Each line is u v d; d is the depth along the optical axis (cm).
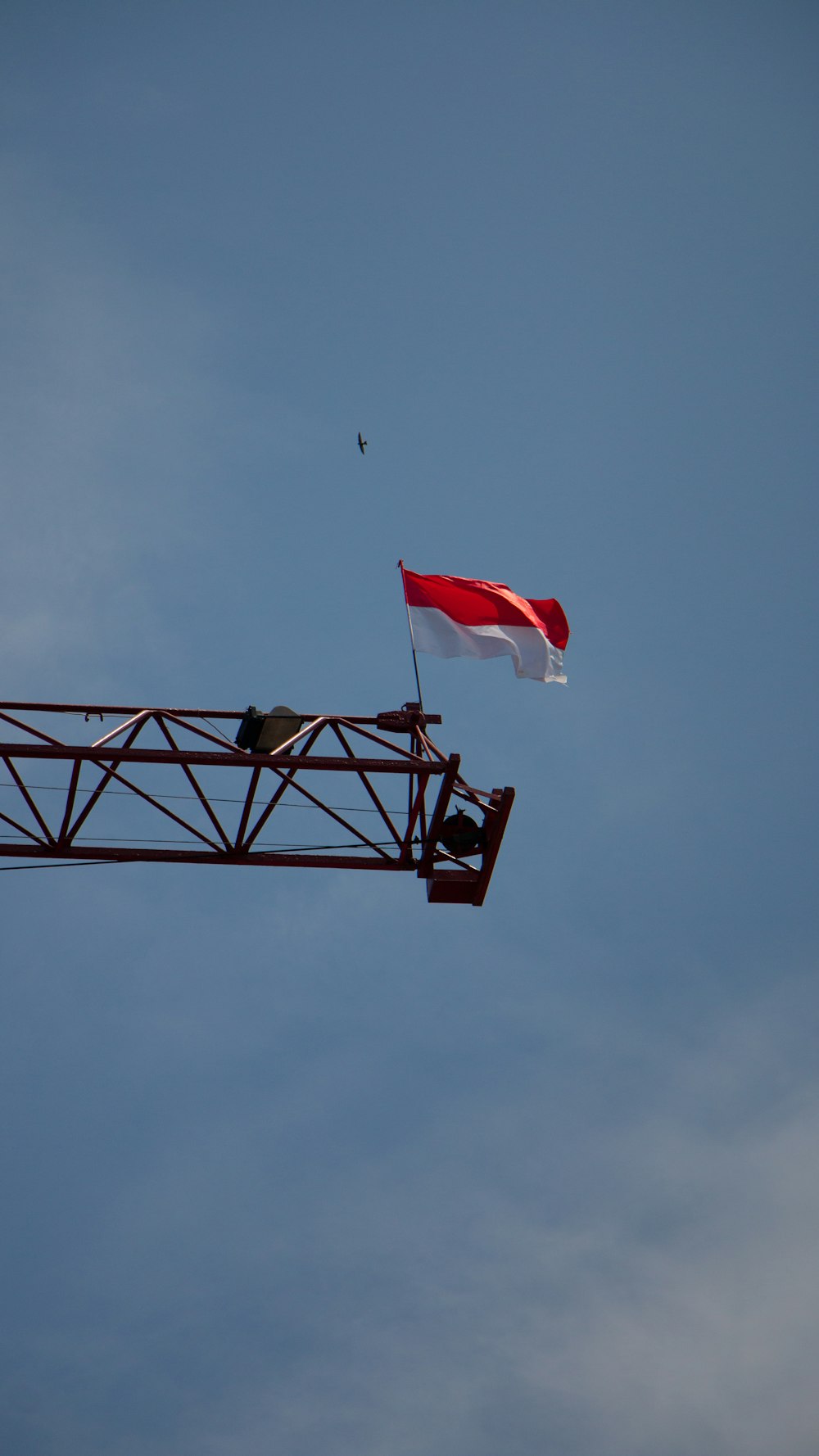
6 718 7538
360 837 7969
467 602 8838
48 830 7662
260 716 7756
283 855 7950
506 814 7900
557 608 8962
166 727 8056
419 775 7844
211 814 7769
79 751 7506
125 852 7812
